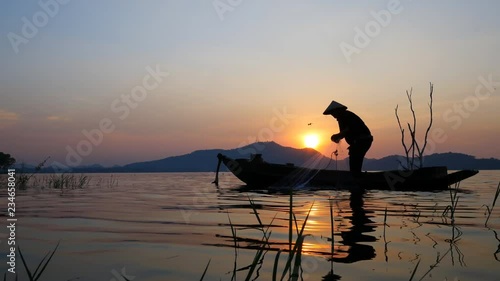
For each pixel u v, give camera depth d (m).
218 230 4.58
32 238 4.13
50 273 2.86
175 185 16.20
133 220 5.43
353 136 11.61
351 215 5.81
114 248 3.63
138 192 11.49
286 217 5.66
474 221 5.19
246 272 2.84
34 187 14.29
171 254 3.40
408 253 3.35
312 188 12.38
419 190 11.73
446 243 3.75
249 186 14.34
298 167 12.99
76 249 3.60
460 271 2.82
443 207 6.93
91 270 2.92
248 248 3.62
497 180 20.42
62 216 5.89
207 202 8.03
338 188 12.07
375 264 2.99
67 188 13.95
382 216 5.67
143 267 2.99
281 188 12.86
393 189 11.84
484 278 2.67
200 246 3.70
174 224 5.06
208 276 2.76
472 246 3.62
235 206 7.24
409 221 5.17
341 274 2.74
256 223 5.11
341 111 11.65
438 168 12.14
